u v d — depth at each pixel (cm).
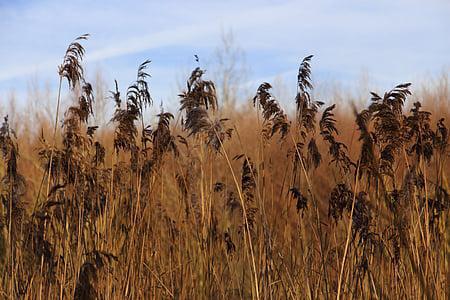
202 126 449
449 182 583
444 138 451
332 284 478
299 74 468
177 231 562
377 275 477
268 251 473
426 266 421
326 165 787
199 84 494
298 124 485
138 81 488
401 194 437
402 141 426
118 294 477
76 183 478
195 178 551
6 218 495
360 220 443
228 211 620
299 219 495
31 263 469
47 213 471
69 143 474
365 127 412
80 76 468
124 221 513
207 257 531
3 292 464
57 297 457
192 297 532
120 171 518
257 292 451
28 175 776
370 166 417
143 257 506
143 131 511
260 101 487
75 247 489
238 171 806
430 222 447
